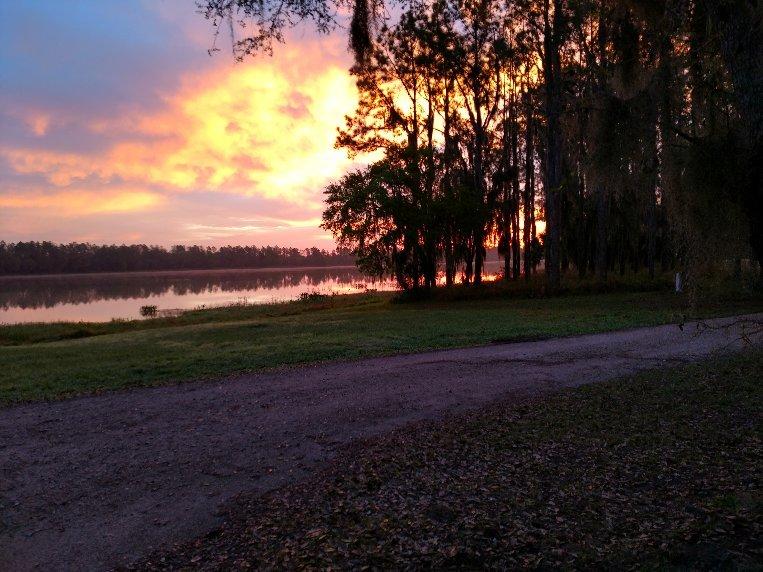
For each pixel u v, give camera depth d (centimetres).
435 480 605
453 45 3512
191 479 659
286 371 1262
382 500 565
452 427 796
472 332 1786
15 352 1788
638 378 1041
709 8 411
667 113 524
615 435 709
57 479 661
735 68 396
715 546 398
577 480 574
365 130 3972
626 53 616
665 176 489
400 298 3622
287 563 455
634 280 3291
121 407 978
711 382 955
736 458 584
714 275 473
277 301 4831
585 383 1042
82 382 1198
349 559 452
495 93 4050
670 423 741
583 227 4347
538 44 3011
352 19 552
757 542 394
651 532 443
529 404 902
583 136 641
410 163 3456
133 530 541
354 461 689
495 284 4100
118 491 629
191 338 2000
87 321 3566
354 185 3412
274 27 486
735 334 1470
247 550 488
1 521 562
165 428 849
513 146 4378
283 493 609
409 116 4006
